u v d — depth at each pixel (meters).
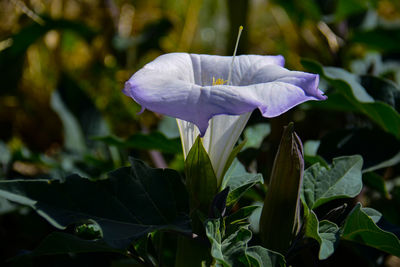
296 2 1.43
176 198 0.80
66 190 0.76
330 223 0.77
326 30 1.34
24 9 1.42
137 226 0.76
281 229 0.77
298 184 0.76
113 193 0.77
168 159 1.14
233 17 1.52
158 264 0.79
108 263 0.86
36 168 1.25
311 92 0.72
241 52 1.54
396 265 1.04
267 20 1.86
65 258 0.86
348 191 0.81
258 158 1.04
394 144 0.94
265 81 0.76
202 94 0.70
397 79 1.35
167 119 1.09
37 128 1.52
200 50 1.80
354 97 0.93
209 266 0.76
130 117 1.51
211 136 0.75
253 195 0.95
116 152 1.16
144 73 0.72
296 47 1.71
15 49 1.40
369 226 0.76
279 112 0.70
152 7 1.75
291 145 0.75
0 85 1.42
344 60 1.32
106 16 1.60
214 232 0.72
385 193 0.93
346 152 0.94
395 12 1.71
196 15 1.75
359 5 1.31
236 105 0.69
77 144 1.19
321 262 0.95
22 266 0.86
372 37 1.27
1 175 1.06
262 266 0.74
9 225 1.00
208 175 0.74
